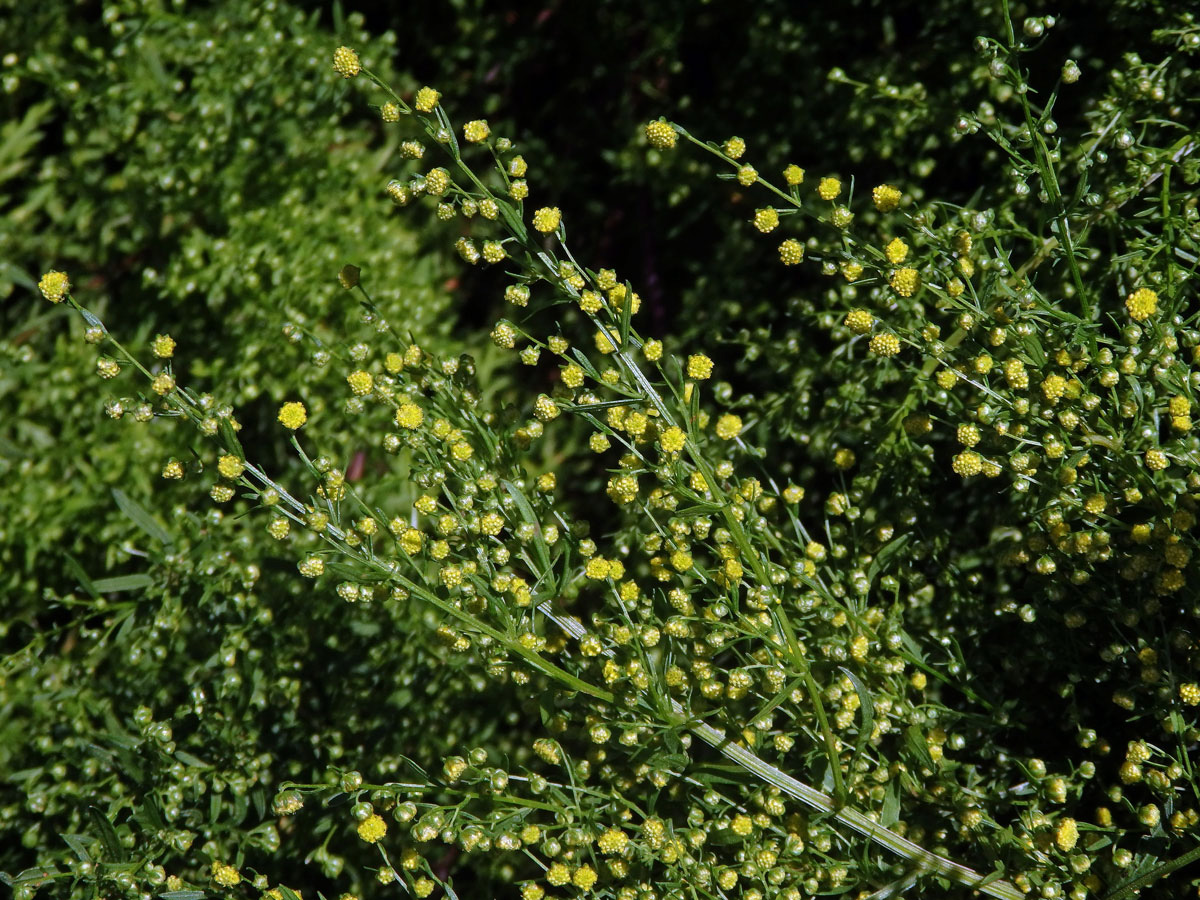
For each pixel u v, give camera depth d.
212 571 2.76
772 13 3.66
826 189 2.15
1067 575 2.35
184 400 2.12
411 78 4.04
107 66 3.50
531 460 3.82
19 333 3.83
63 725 3.13
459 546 2.25
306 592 3.07
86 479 3.61
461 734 3.16
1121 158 2.77
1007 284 2.26
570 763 2.28
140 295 3.84
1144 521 2.48
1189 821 2.12
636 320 4.10
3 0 3.71
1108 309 2.70
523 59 4.08
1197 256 2.40
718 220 3.71
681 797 2.45
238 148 3.63
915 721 2.29
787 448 3.39
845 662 2.37
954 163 3.51
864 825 2.24
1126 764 2.14
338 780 2.21
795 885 2.26
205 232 3.84
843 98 3.45
